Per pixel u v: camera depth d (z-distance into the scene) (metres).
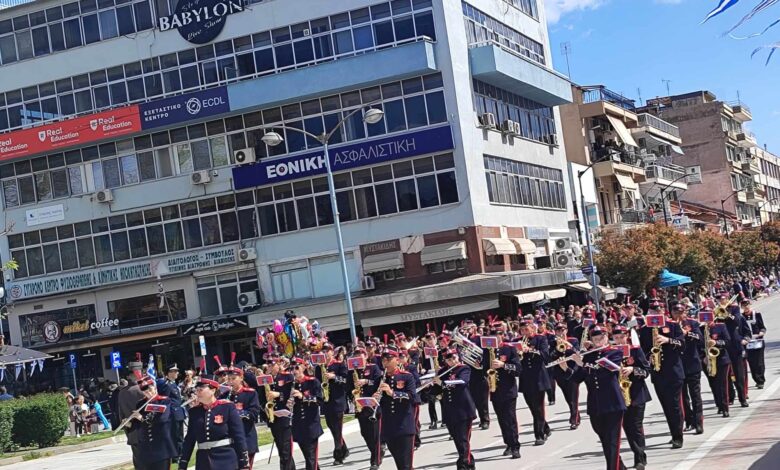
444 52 46.25
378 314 44.84
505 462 16.25
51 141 51.19
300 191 48.16
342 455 19.45
